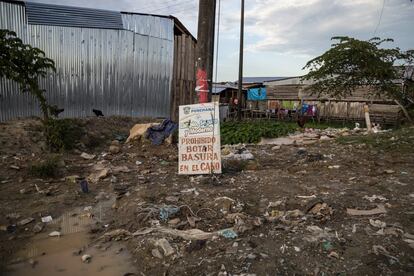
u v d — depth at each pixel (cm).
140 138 994
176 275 349
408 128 1180
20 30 1029
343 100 2628
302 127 1698
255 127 1384
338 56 1295
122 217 493
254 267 351
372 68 1267
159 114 1341
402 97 1385
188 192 555
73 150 876
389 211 479
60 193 589
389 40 1294
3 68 785
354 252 377
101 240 435
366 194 540
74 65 1126
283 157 849
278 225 439
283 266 353
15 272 372
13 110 1006
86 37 1143
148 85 1300
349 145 969
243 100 3425
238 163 750
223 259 365
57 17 1090
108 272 369
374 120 2395
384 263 357
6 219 484
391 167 709
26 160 745
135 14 1248
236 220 451
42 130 907
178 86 1395
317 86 1480
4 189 593
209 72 690
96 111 1161
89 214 505
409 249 382
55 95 1093
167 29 1326
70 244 428
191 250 389
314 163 757
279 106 3141
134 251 404
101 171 699
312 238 404
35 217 497
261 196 540
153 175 678
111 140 1018
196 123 654
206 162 652
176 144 985
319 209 480
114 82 1214
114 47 1205
